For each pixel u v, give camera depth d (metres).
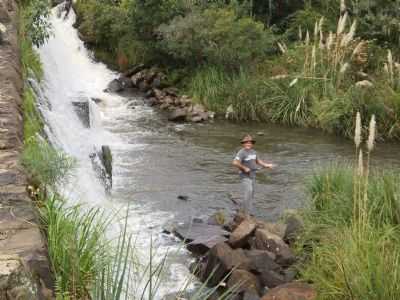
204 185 12.53
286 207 11.17
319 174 10.70
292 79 19.27
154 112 20.02
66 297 4.39
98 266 5.16
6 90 9.48
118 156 14.61
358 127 7.83
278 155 15.08
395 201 8.33
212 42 20.97
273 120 18.86
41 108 11.73
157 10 23.06
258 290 7.66
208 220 10.38
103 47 26.28
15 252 4.52
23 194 5.77
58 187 7.79
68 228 5.55
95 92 22.25
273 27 23.09
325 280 6.96
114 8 25.64
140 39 23.94
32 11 16.23
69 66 23.98
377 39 21.86
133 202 11.24
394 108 17.17
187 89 21.38
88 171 11.48
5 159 6.75
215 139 16.70
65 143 12.02
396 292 6.16
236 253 8.12
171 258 8.73
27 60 13.73
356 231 7.43
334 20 23.56
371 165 14.21
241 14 23.61
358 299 6.36
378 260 6.58
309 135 17.30
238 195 11.88
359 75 18.92
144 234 9.62
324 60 19.47
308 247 8.71
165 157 14.69
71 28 28.00
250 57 21.09
